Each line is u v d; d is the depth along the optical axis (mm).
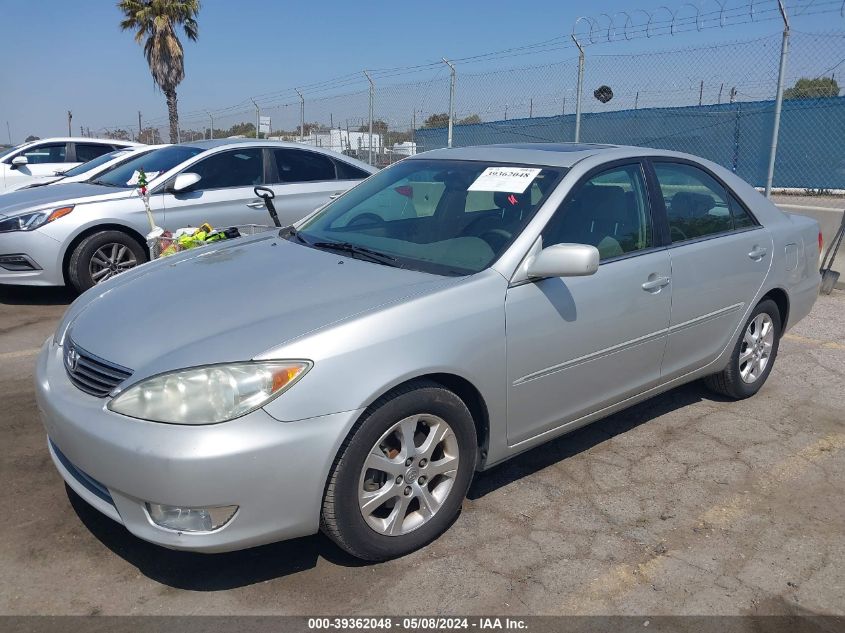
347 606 2678
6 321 6395
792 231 4754
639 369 3811
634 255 3701
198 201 7289
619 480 3672
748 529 3254
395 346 2750
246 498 2502
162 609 2641
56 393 2826
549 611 2682
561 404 3445
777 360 5609
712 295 4125
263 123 17281
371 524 2820
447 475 3047
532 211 3396
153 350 2709
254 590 2756
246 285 3166
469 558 2980
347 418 2613
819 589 2850
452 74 11516
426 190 3895
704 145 14133
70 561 2898
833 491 3609
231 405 2496
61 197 6992
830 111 12727
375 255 3461
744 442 4145
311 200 7938
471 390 3068
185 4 26453
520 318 3137
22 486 3447
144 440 2477
